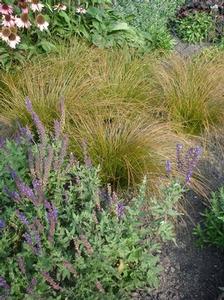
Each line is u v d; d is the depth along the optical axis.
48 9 5.23
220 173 4.11
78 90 4.39
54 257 2.69
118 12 6.05
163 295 3.01
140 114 4.31
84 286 2.66
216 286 3.11
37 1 4.70
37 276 2.63
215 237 3.36
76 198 3.22
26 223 2.59
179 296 3.02
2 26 4.64
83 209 3.09
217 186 3.95
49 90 4.43
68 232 2.74
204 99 4.61
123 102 4.45
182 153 4.04
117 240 2.71
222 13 7.28
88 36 5.40
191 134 4.49
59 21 5.33
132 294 2.98
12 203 3.20
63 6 5.18
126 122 4.05
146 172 3.73
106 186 3.73
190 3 7.39
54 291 2.67
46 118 4.16
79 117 4.10
